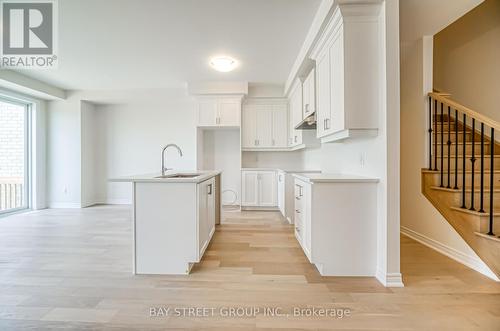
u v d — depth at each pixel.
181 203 2.42
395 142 2.17
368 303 1.91
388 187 2.18
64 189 5.73
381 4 2.21
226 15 2.85
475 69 3.34
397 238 2.17
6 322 1.69
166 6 2.68
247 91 5.30
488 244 2.21
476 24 3.33
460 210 2.48
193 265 2.60
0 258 2.80
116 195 6.22
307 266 2.58
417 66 3.19
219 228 4.02
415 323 1.68
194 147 6.14
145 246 2.43
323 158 4.03
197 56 3.97
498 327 1.63
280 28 3.13
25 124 5.41
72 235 3.65
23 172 5.42
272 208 5.51
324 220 2.35
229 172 6.15
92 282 2.25
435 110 3.01
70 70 4.53
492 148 2.21
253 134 5.62
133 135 6.19
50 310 1.83
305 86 4.04
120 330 1.62
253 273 2.42
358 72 2.30
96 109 6.20
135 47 3.66
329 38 2.65
